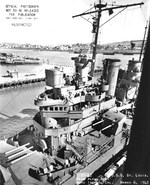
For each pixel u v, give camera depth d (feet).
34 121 28.37
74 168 23.88
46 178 21.91
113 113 34.55
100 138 30.42
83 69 32.24
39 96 27.66
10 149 28.96
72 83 32.12
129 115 43.11
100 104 33.50
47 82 28.19
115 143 31.32
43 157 25.88
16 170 23.34
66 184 22.26
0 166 24.40
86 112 29.58
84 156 26.00
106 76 40.24
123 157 31.27
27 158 25.66
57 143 26.68
